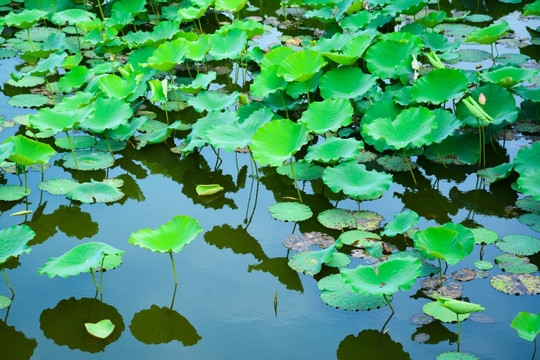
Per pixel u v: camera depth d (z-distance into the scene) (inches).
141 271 151.7
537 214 169.2
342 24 281.4
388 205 177.0
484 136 198.2
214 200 183.6
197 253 158.9
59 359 124.2
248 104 221.1
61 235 166.2
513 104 198.7
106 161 203.6
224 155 211.8
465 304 117.3
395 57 229.9
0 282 147.9
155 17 328.2
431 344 125.5
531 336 117.1
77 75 242.7
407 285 124.6
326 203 179.9
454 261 133.3
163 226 142.3
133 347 127.0
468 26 299.0
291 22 319.9
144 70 247.8
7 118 227.5
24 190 185.9
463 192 182.5
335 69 218.2
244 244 162.2
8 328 132.9
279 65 212.7
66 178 194.5
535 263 149.4
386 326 131.1
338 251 155.7
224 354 124.5
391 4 271.7
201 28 304.8
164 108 240.5
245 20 275.3
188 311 137.5
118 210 177.9
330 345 126.4
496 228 164.4
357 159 200.1
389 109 208.8
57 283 147.8
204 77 225.5
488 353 122.6
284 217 170.9
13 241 143.7
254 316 135.7
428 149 200.4
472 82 217.8
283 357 123.2
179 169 201.9
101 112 211.2
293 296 141.9
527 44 279.0
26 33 309.4
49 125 193.0
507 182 186.1
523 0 334.0
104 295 143.2
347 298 138.6
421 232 139.9
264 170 201.2
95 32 266.4
